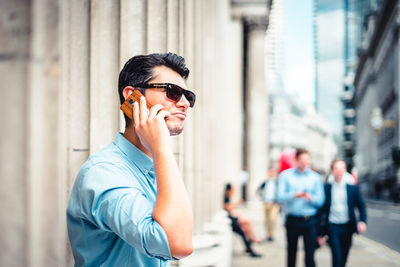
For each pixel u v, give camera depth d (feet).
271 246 32.73
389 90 169.27
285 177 19.15
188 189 14.83
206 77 22.04
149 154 4.80
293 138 320.70
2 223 2.72
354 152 374.43
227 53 54.49
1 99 2.74
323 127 440.04
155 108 4.39
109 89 8.77
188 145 14.69
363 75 274.36
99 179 3.97
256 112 68.64
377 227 51.55
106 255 4.26
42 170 3.01
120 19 8.96
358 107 323.37
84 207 4.00
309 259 18.34
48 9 3.10
